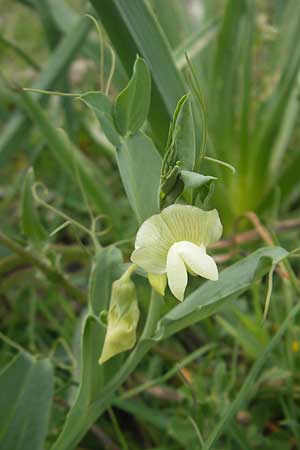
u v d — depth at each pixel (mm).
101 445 304
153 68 288
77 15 427
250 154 384
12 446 252
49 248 316
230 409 238
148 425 304
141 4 283
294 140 453
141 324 333
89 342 231
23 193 293
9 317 362
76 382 287
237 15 366
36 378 259
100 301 240
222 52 374
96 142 443
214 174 327
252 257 220
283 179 389
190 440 281
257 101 438
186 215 196
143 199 222
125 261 339
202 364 309
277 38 417
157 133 299
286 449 286
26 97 354
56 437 283
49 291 356
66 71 401
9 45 430
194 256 193
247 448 273
